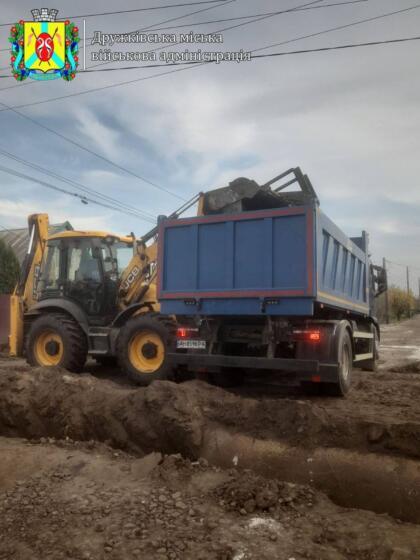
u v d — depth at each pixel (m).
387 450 4.33
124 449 5.55
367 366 10.38
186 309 6.60
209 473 4.62
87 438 5.86
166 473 4.59
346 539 3.53
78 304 8.98
